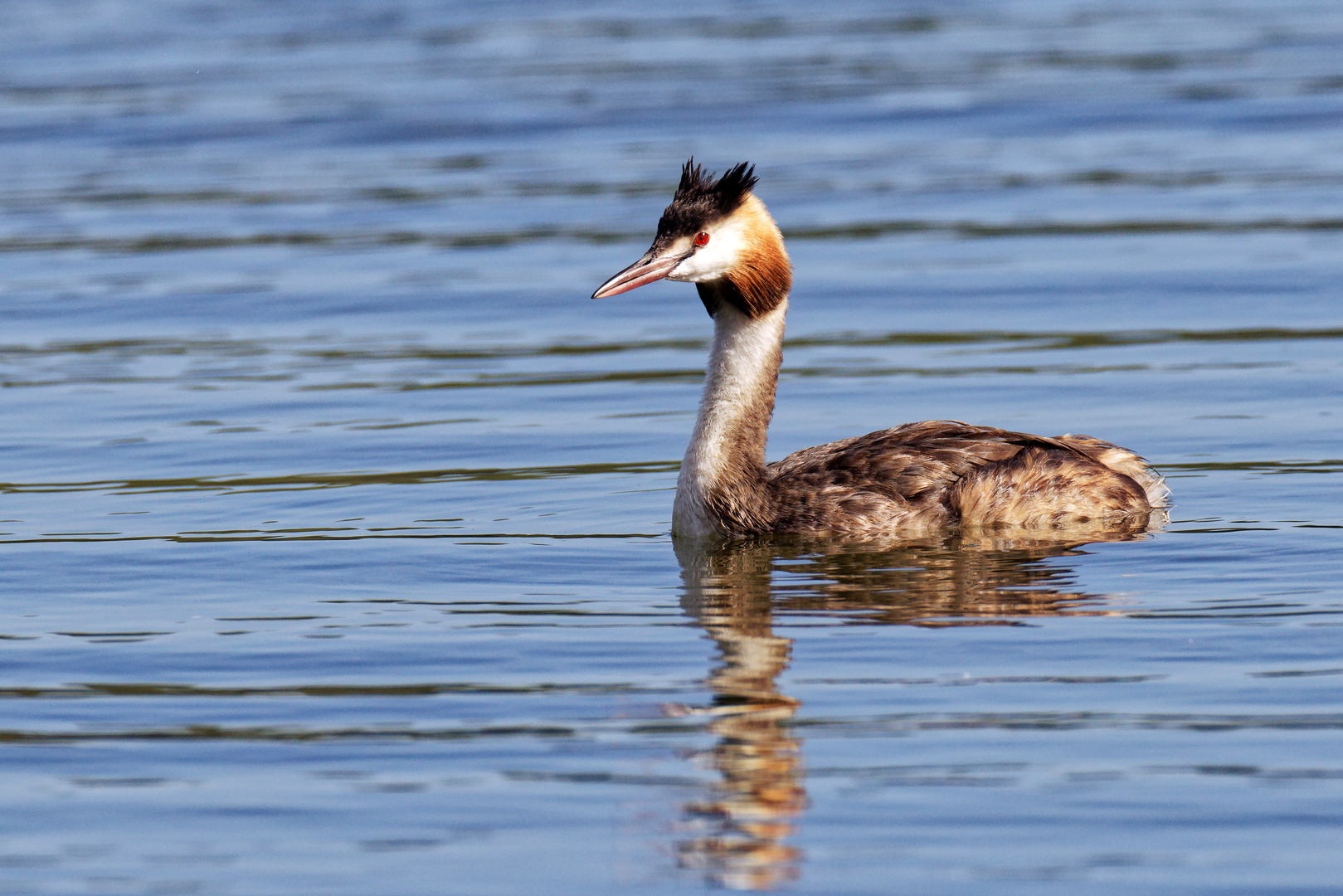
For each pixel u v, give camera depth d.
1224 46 40.38
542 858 8.18
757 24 46.34
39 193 29.70
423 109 35.69
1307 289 22.47
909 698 9.99
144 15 49.88
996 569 12.61
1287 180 28.33
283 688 10.38
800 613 11.67
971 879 7.87
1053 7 48.62
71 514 14.66
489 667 10.68
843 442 14.68
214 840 8.42
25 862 8.20
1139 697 9.92
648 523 14.34
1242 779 8.80
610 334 21.88
